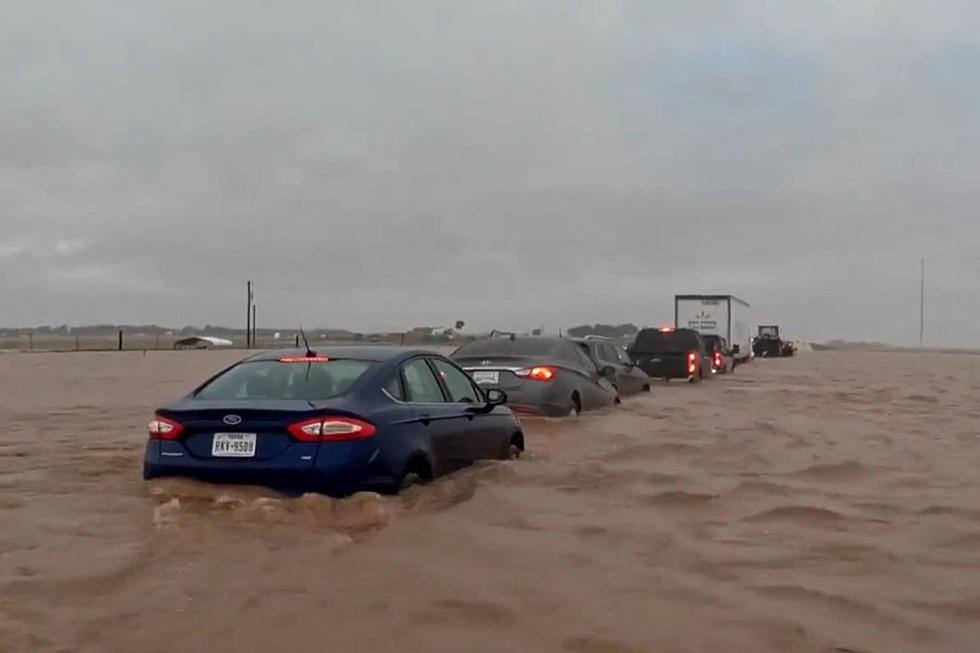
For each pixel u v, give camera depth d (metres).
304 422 6.89
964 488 8.84
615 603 5.21
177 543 6.10
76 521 6.78
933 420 15.90
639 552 6.30
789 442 12.09
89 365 34.53
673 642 4.64
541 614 5.00
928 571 5.94
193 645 4.52
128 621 4.82
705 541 6.64
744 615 5.04
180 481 7.06
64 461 9.87
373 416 7.16
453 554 6.06
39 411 16.67
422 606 5.07
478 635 4.69
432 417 7.95
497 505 7.44
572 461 9.88
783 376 33.84
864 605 5.25
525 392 13.77
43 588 5.29
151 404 18.25
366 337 54.16
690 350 27.56
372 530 6.52
